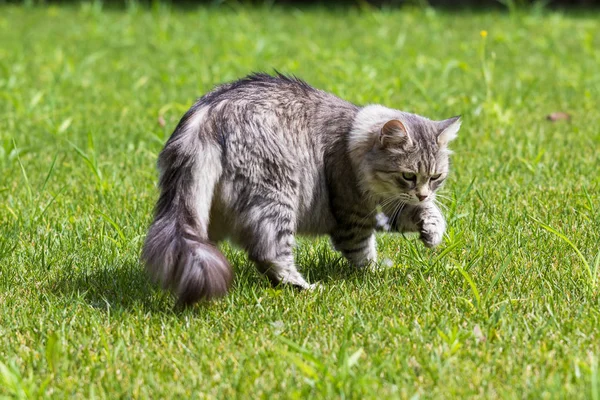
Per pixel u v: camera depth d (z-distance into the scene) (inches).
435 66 709.3
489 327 272.1
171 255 280.2
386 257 350.6
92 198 413.7
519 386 234.8
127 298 307.7
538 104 604.4
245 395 233.3
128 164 470.6
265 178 303.7
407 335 267.3
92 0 1130.0
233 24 930.1
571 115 570.9
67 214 391.5
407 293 305.1
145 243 290.5
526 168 454.6
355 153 326.6
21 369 251.8
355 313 287.7
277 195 305.7
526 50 810.2
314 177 323.6
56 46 833.5
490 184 426.6
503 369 244.8
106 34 900.6
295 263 341.1
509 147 496.7
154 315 289.7
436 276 319.9
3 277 323.6
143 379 243.6
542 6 1044.5
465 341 263.9
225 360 255.0
